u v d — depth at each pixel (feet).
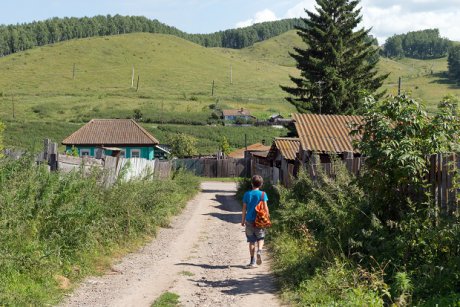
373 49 137.28
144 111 334.65
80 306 22.08
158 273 29.43
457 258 20.43
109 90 458.09
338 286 22.06
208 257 35.47
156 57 608.60
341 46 131.95
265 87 541.34
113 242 34.65
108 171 40.37
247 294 24.73
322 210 34.78
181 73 564.30
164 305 22.38
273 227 41.86
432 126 25.84
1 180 27.53
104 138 157.58
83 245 28.86
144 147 158.71
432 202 23.54
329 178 40.27
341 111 131.44
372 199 27.09
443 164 23.58
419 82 596.29
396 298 19.63
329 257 26.23
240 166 180.34
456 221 21.93
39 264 23.90
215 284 27.02
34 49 613.93
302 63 137.90
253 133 285.43
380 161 25.86
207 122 313.94
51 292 22.97
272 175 82.89
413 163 24.18
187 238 44.29
